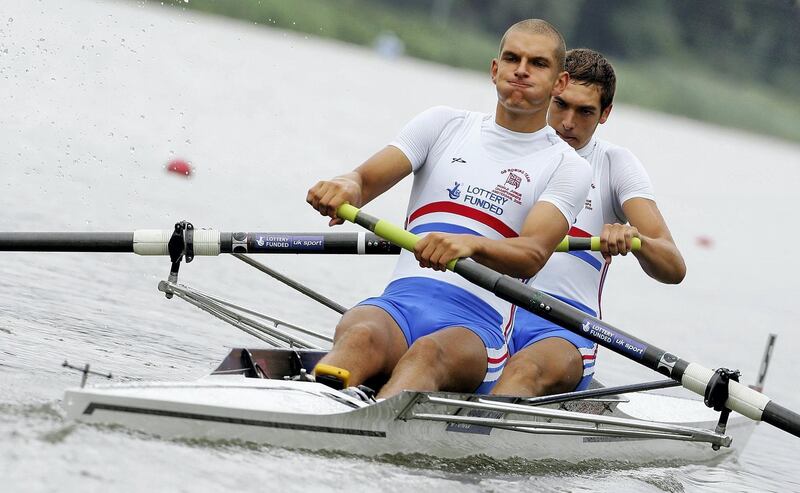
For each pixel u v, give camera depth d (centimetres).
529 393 2416
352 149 8962
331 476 1861
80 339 2702
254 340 3197
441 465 2142
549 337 2580
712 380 2283
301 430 1938
